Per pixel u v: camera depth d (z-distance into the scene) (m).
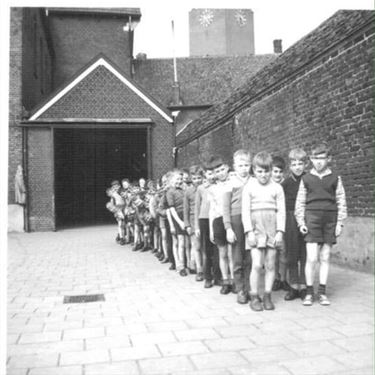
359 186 6.77
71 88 19.55
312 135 8.08
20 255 10.80
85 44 28.59
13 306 5.59
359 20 6.73
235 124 12.38
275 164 5.76
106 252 11.22
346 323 4.42
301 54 8.91
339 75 7.17
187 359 3.63
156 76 31.47
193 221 7.21
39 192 18.66
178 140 20.53
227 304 5.39
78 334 4.38
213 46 47.91
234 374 3.31
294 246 5.52
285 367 3.40
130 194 12.57
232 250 5.78
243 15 48.50
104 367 3.52
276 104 9.62
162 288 6.52
